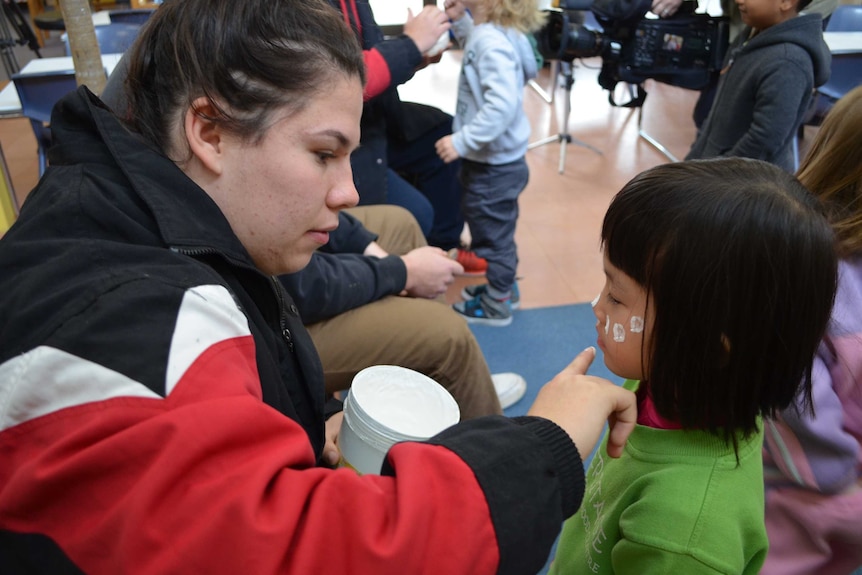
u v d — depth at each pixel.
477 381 1.29
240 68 0.57
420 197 2.16
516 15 1.95
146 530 0.43
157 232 0.60
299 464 0.51
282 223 0.65
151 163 0.61
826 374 0.85
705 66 2.49
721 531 0.64
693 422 0.65
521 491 0.50
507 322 2.19
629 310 0.65
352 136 0.63
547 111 4.13
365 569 0.45
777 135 1.80
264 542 0.43
